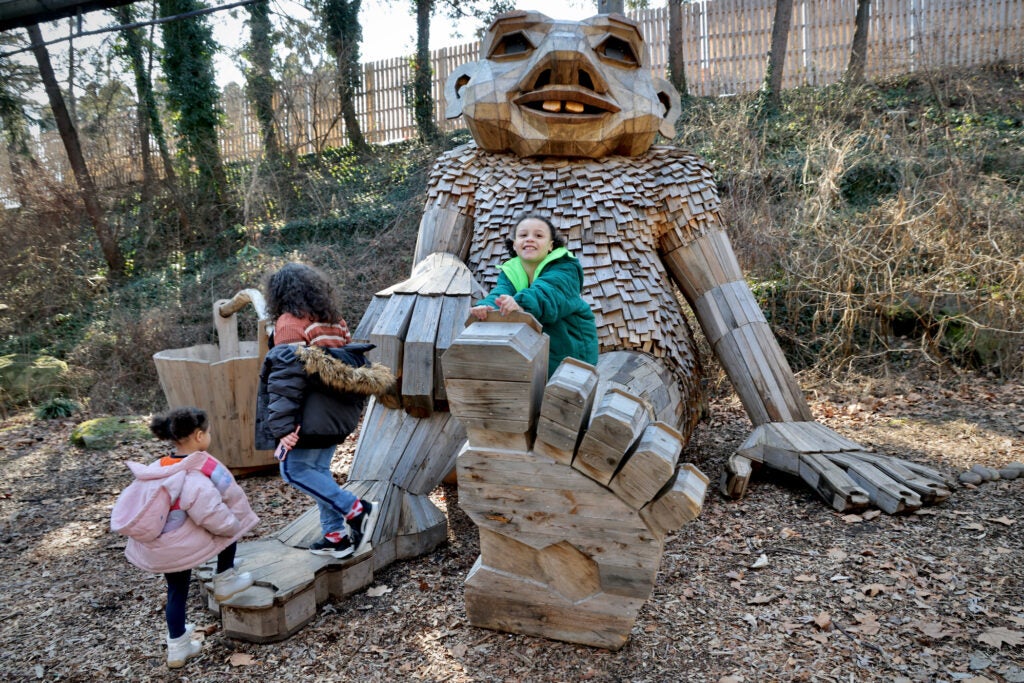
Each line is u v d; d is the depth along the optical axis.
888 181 8.41
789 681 2.26
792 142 10.27
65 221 11.29
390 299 3.46
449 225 3.97
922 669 2.30
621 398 2.25
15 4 5.11
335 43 13.34
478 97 3.73
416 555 3.21
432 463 3.38
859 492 3.45
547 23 3.75
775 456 3.79
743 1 12.97
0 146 13.20
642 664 2.38
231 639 2.62
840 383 6.16
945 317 6.19
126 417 6.29
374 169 12.92
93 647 2.66
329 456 2.85
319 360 2.62
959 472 4.02
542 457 2.26
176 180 12.28
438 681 2.34
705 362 6.24
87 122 13.05
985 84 10.56
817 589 2.82
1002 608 2.63
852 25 12.37
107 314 10.05
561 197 3.71
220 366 4.31
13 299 10.41
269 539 3.02
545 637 2.53
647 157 3.99
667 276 4.04
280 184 12.33
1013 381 5.85
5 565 3.48
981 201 6.91
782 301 6.98
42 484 4.75
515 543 2.45
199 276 10.52
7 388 7.62
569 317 2.60
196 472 2.51
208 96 12.19
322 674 2.40
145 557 2.40
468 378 2.23
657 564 2.27
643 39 3.89
